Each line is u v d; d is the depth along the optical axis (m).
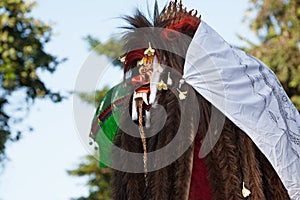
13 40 16.56
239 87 7.52
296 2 18.89
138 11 7.92
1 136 17.17
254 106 7.54
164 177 7.28
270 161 7.53
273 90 8.00
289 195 7.67
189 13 7.85
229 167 7.28
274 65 18.14
